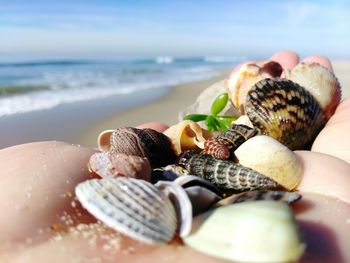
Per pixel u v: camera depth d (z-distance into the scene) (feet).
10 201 0.24
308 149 0.39
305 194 0.27
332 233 0.22
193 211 0.23
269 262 0.18
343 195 0.27
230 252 0.19
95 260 0.20
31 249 0.21
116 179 0.22
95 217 0.23
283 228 0.18
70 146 0.31
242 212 0.20
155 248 0.20
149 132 0.34
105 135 0.37
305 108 0.37
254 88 0.37
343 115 0.38
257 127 0.36
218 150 0.31
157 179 0.29
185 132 0.36
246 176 0.27
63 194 0.25
